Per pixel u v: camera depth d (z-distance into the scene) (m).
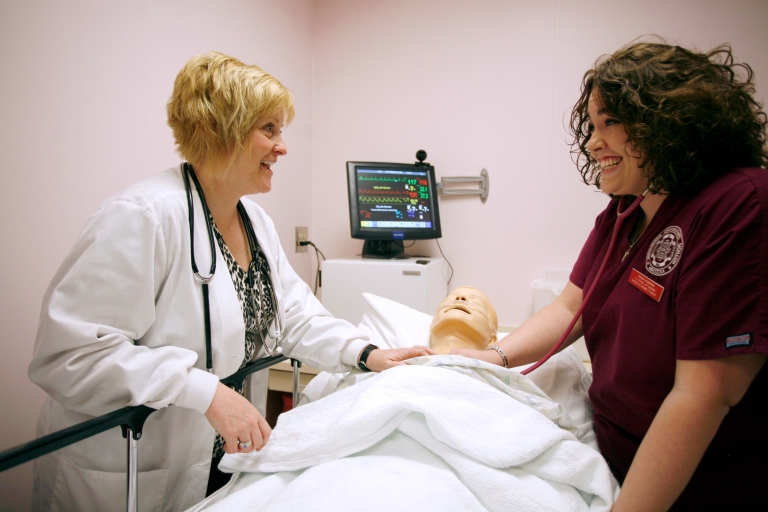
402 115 2.43
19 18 1.12
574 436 0.88
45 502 0.95
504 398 0.86
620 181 0.85
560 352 1.28
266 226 1.23
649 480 0.65
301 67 2.46
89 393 0.79
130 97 1.43
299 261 2.49
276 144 0.96
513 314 2.30
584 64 2.14
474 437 0.77
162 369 0.79
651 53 0.77
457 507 0.67
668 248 0.76
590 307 0.97
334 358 1.16
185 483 0.96
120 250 0.80
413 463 0.76
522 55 2.23
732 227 0.66
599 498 0.77
